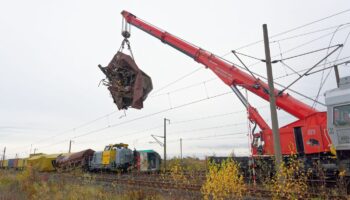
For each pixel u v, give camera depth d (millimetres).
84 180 18922
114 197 12875
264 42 12875
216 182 7895
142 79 15711
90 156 39281
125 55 16391
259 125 16969
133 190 12883
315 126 14625
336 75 14906
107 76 16578
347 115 11672
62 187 16969
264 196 11414
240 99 17656
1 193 16172
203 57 19312
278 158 11547
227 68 18156
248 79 17234
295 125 15680
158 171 32906
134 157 34594
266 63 12688
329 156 13500
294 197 7641
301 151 14938
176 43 20594
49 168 44531
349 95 11664
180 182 12008
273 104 12211
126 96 15703
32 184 17812
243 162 18406
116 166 33438
